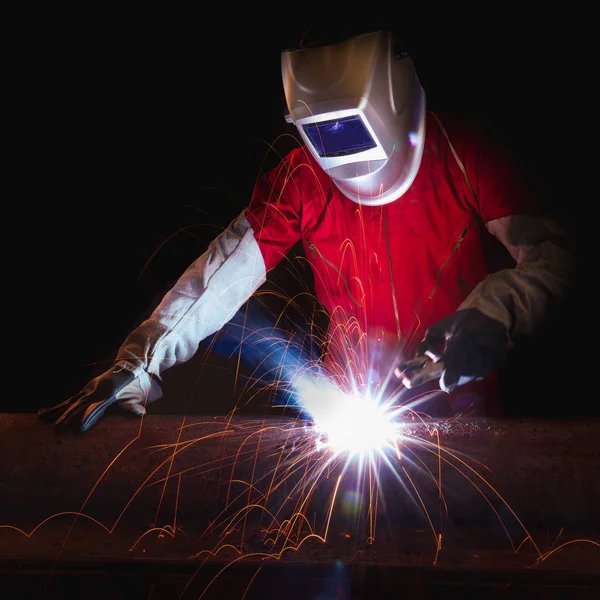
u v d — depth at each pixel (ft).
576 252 6.00
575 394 11.02
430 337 5.79
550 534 5.23
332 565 4.50
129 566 4.60
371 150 6.12
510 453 5.39
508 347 5.85
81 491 5.59
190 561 4.61
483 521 5.32
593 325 10.71
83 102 11.87
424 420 5.88
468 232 6.46
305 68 5.97
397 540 5.10
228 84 11.71
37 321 12.48
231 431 5.75
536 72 10.13
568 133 10.00
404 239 6.53
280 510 5.40
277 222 6.89
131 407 6.07
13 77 11.76
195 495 5.49
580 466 5.30
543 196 6.17
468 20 10.03
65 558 4.72
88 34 11.59
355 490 5.34
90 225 12.28
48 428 5.94
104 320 12.42
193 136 11.93
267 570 4.50
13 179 12.16
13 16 11.53
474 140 6.36
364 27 6.01
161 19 11.50
